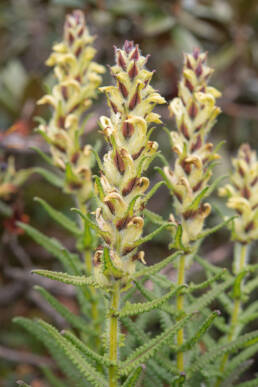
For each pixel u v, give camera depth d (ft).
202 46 2.90
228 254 2.37
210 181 2.50
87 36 1.77
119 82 1.41
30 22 3.06
